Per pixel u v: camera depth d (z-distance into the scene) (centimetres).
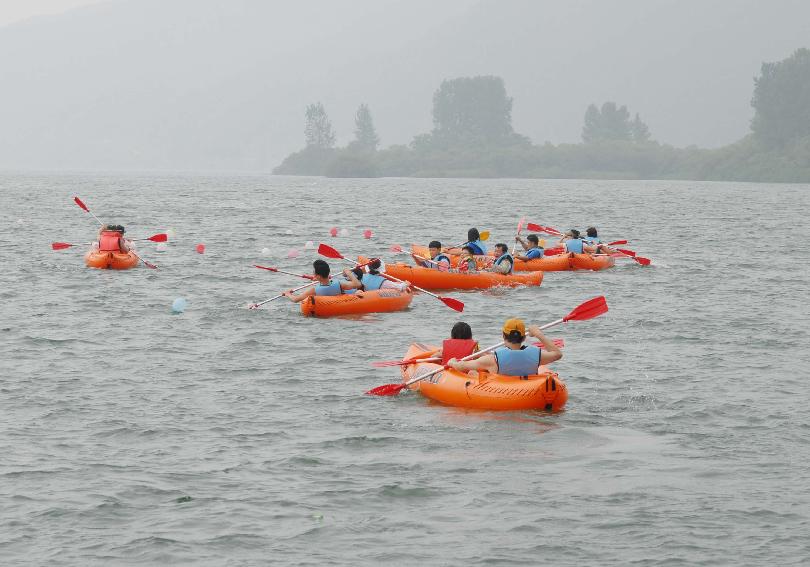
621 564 1084
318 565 1080
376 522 1195
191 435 1527
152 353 2112
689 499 1270
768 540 1145
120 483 1313
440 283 3097
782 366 2055
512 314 2703
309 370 1978
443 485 1319
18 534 1154
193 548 1121
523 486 1315
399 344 2253
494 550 1119
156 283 3153
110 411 1653
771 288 3291
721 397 1781
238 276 3378
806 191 15050
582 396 1781
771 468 1391
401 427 1580
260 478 1339
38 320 2472
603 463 1408
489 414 1655
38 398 1728
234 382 1869
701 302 2944
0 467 1368
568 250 3791
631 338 2355
